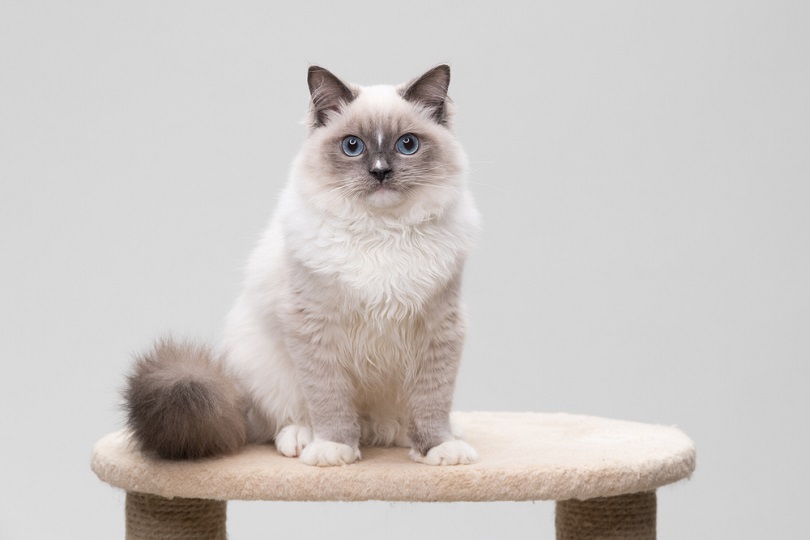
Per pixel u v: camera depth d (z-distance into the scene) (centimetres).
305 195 290
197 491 284
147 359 296
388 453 309
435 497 278
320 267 286
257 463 290
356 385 307
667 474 295
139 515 312
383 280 284
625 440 324
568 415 380
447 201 289
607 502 313
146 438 288
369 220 286
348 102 296
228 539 341
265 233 330
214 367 299
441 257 289
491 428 349
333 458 287
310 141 295
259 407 318
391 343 295
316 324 292
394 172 282
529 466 283
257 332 318
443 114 300
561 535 326
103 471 300
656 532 326
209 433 290
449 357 298
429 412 297
